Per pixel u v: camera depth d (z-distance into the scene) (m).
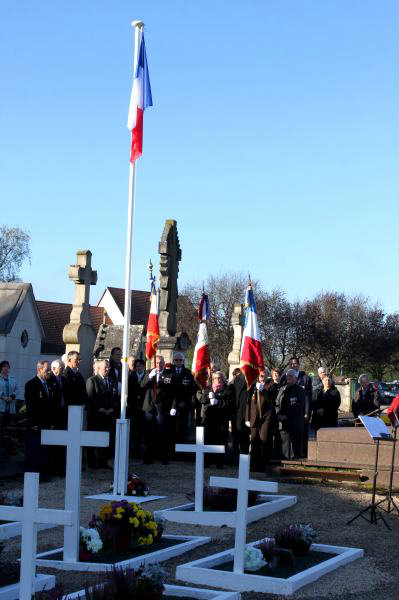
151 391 18.67
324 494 14.93
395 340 72.19
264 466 17.66
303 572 9.23
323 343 71.38
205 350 20.38
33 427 15.40
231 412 18.52
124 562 9.39
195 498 12.54
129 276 14.56
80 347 20.64
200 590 8.39
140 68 14.82
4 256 72.19
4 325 34.72
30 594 7.13
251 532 11.75
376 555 10.52
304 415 18.58
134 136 14.73
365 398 19.77
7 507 7.22
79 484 9.48
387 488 15.61
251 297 17.73
